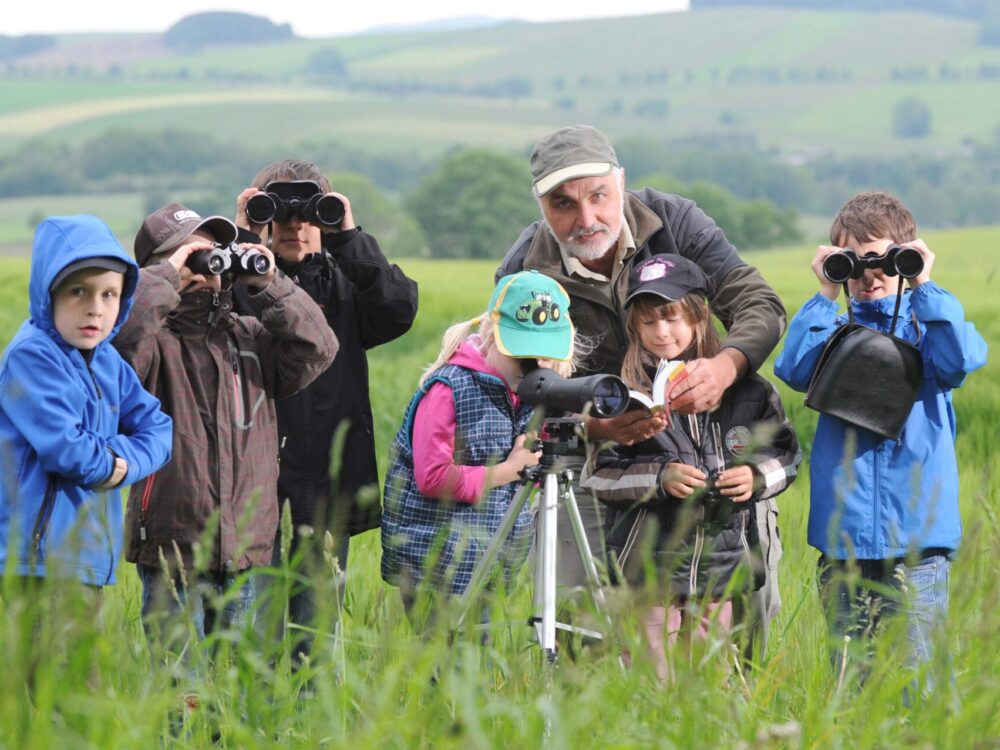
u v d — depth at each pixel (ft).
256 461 52.85
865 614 51.96
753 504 54.75
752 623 53.93
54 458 44.24
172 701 35.29
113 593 46.09
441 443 51.75
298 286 55.36
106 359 47.91
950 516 54.54
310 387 58.29
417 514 52.65
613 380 45.37
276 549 55.93
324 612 37.47
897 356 53.88
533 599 45.80
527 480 46.42
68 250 45.27
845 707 39.65
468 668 33.27
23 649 31.63
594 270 60.03
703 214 62.23
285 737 36.22
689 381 52.70
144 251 54.65
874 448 54.90
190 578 38.58
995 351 177.06
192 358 52.34
